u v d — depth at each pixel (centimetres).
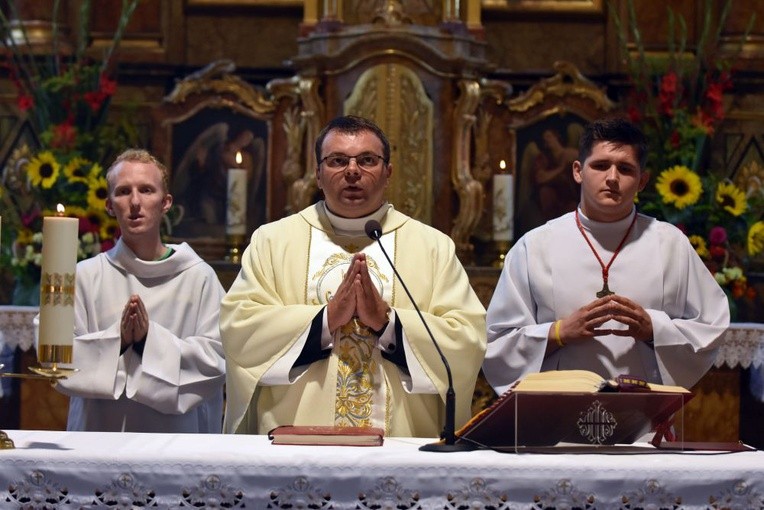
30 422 823
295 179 950
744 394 923
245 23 1057
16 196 979
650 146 928
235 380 514
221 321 533
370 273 539
